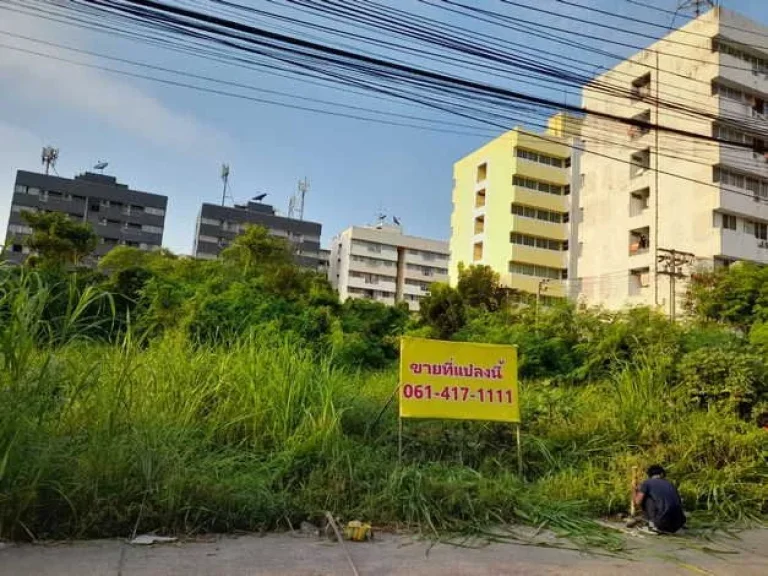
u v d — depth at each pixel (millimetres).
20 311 5297
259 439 7031
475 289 41312
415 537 5754
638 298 42844
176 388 7289
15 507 4945
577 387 12688
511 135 54094
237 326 13477
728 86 38906
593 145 47969
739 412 10062
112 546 4922
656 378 10633
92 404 5953
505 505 6543
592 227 47656
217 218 85438
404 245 95438
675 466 7938
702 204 38812
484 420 7824
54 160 77375
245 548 5129
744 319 28016
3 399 5066
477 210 58375
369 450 7301
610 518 6965
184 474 5699
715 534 6617
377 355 15539
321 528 5801
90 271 21156
